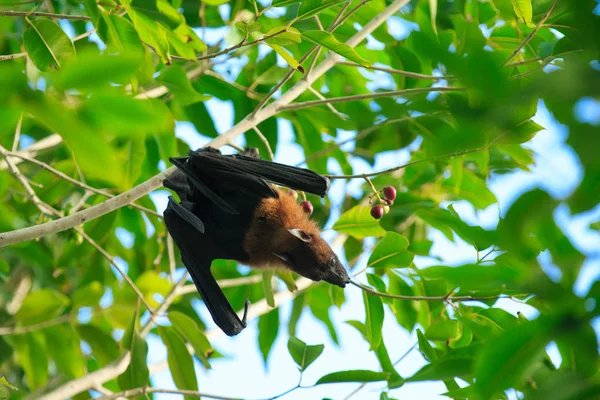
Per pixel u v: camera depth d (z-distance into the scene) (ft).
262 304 46.21
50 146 45.83
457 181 49.19
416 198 49.83
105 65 13.30
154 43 33.37
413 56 47.01
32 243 48.65
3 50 39.93
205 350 41.55
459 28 40.91
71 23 50.37
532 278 16.15
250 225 32.07
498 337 16.53
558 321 15.85
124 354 42.34
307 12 31.81
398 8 42.91
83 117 13.79
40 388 48.29
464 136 14.19
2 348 51.42
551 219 14.53
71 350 48.06
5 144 46.26
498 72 13.01
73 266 55.52
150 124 14.08
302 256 31.99
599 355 15.69
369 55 52.80
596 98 12.09
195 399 40.91
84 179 45.27
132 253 55.52
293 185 30.94
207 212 32.73
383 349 36.14
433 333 38.01
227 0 33.47
